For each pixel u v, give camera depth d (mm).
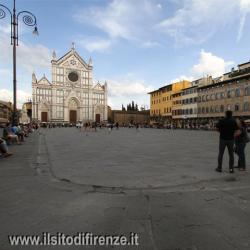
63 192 6941
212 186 7508
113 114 116875
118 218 5113
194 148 17781
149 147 18547
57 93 96688
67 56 98875
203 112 74188
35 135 36594
